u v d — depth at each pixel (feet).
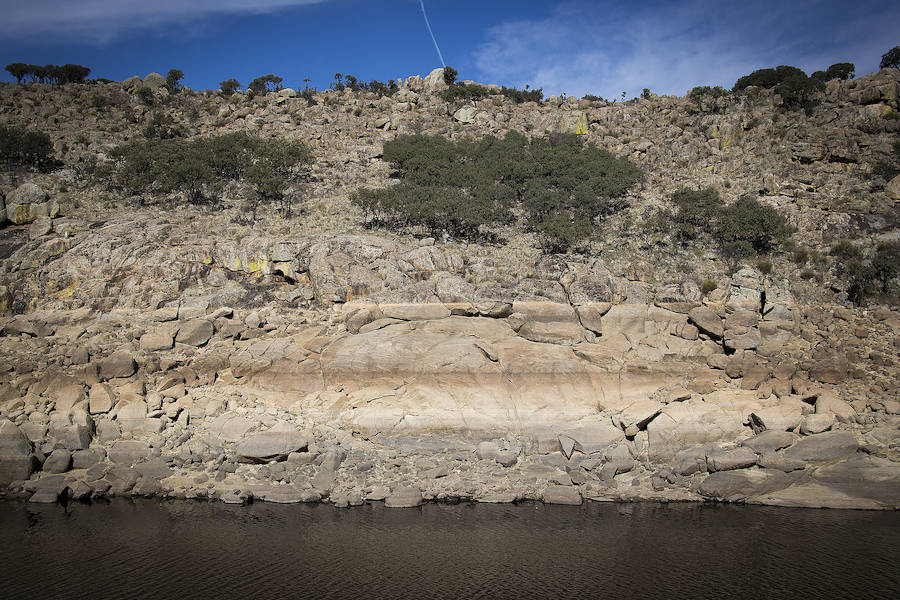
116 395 104.12
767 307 118.11
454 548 75.56
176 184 167.22
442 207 151.23
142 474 92.48
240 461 96.07
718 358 110.01
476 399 106.01
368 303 118.21
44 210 144.15
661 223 153.89
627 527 81.87
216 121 230.27
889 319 121.70
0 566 69.51
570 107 245.04
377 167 197.67
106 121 225.56
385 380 107.96
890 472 91.09
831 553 74.49
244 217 154.92
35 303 120.57
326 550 74.64
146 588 65.36
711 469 95.14
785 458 95.40
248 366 109.29
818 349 113.19
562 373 107.96
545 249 146.72
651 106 237.86
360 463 96.48
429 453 100.48
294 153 184.34
